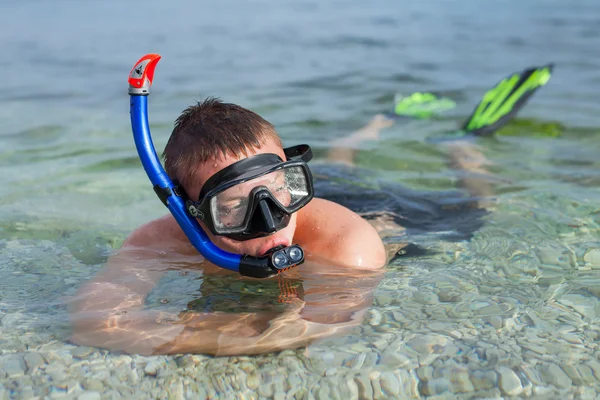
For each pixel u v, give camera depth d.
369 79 6.66
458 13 11.85
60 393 1.77
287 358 1.91
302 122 5.10
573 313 2.11
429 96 5.61
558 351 1.88
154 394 1.77
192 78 6.84
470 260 2.60
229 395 1.77
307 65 7.47
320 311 2.18
